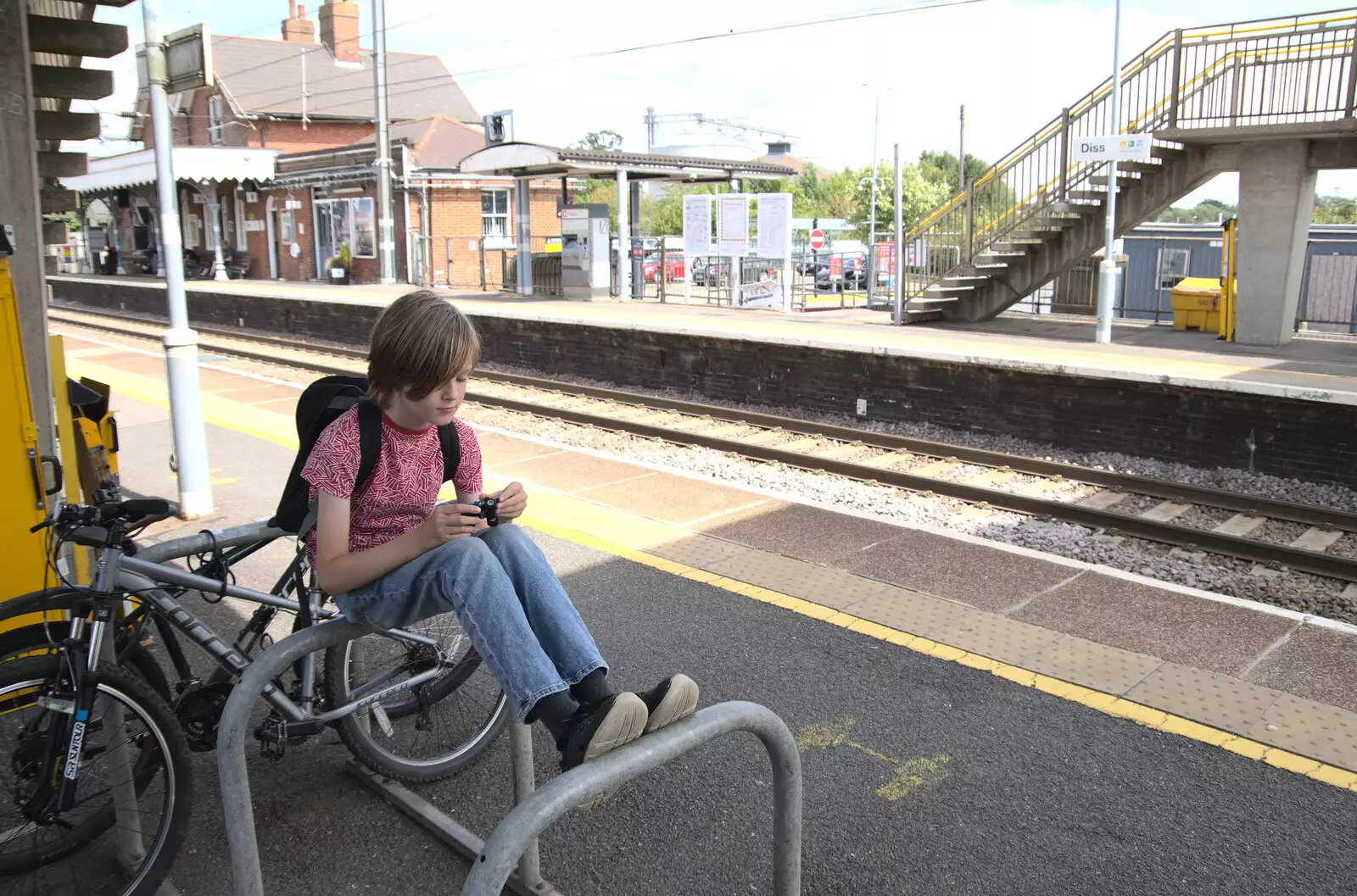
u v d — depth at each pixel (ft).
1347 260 57.06
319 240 108.58
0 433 12.59
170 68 21.88
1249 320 46.42
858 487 27.89
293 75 128.06
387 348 7.91
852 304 77.30
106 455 17.69
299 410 8.95
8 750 9.76
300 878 10.42
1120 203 52.08
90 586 9.88
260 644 12.37
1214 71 46.14
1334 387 29.63
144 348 62.49
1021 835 11.06
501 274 104.83
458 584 7.52
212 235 125.70
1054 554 22.50
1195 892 10.12
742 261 85.66
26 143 15.48
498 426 36.73
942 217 56.49
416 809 11.40
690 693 6.93
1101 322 45.73
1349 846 10.80
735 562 19.80
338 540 7.92
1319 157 44.45
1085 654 15.47
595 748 6.57
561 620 7.78
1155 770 12.26
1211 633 16.26
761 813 11.53
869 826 11.26
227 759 7.86
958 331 50.57
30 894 9.94
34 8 20.62
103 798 10.15
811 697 14.17
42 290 15.62
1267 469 28.43
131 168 113.29
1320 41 42.78
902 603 17.63
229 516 23.52
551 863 10.63
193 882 10.37
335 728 11.68
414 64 139.23
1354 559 21.08
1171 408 30.12
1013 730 13.24
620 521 22.67
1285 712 13.56
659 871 10.52
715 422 37.58
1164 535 23.17
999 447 33.68
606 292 74.74
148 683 10.85
